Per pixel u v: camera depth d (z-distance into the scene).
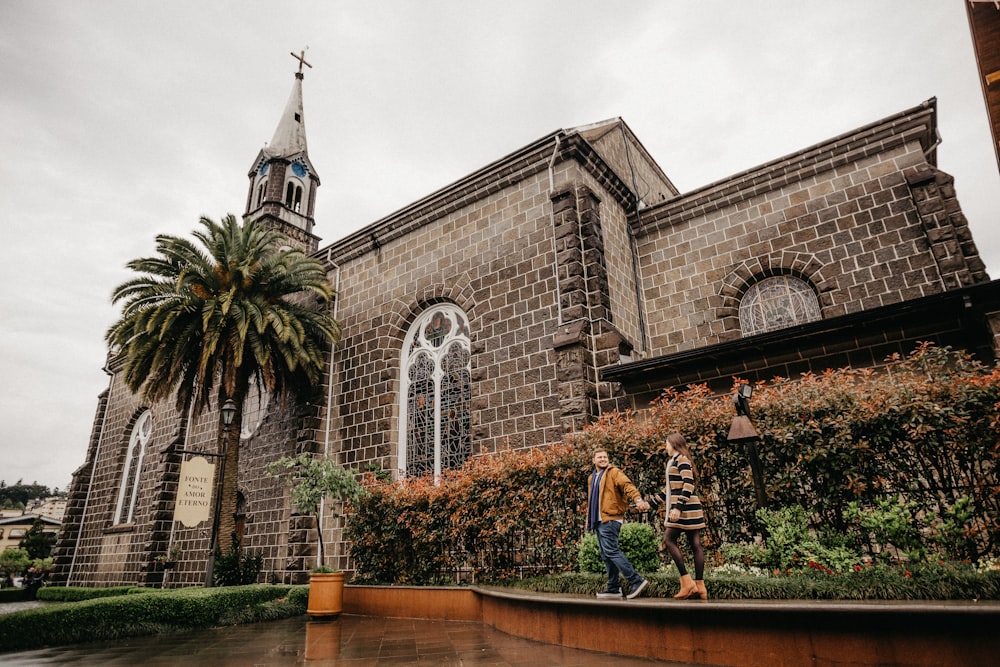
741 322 14.46
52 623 9.66
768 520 6.80
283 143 34.53
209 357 17.59
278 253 20.19
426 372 16.38
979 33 8.56
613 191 16.06
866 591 5.18
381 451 16.11
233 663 7.13
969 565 5.50
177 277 18.30
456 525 10.23
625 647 5.91
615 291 14.59
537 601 7.13
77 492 30.53
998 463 5.96
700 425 7.93
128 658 7.95
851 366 9.74
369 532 12.05
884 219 12.93
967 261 11.60
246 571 17.12
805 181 14.24
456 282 16.00
